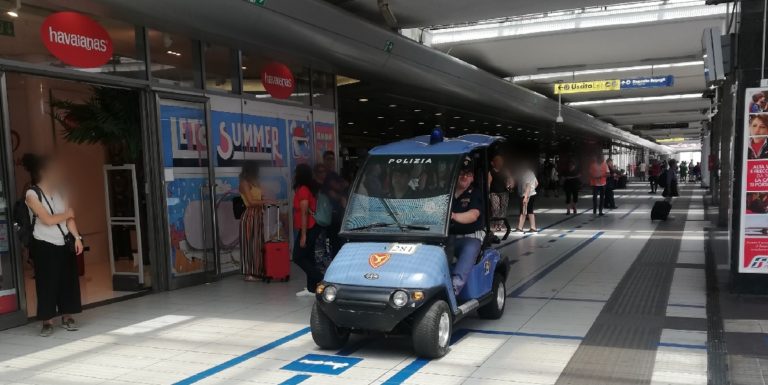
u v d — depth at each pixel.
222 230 9.21
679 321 6.05
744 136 6.78
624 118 34.88
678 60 15.34
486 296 5.89
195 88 8.72
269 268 8.74
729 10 9.48
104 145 8.87
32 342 5.86
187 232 8.56
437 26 12.09
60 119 9.46
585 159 25.67
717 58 6.85
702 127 34.66
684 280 8.09
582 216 17.97
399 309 4.74
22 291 6.54
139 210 8.31
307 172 7.81
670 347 5.20
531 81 19.47
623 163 72.25
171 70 8.38
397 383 4.49
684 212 18.25
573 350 5.19
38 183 6.09
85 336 6.04
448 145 5.84
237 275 9.41
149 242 8.11
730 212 7.12
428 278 4.89
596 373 4.60
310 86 11.48
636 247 11.27
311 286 7.72
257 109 10.01
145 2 6.45
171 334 6.04
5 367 5.11
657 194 28.72
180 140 8.48
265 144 10.17
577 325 6.00
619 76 18.45
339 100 17.44
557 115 24.06
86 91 8.85
